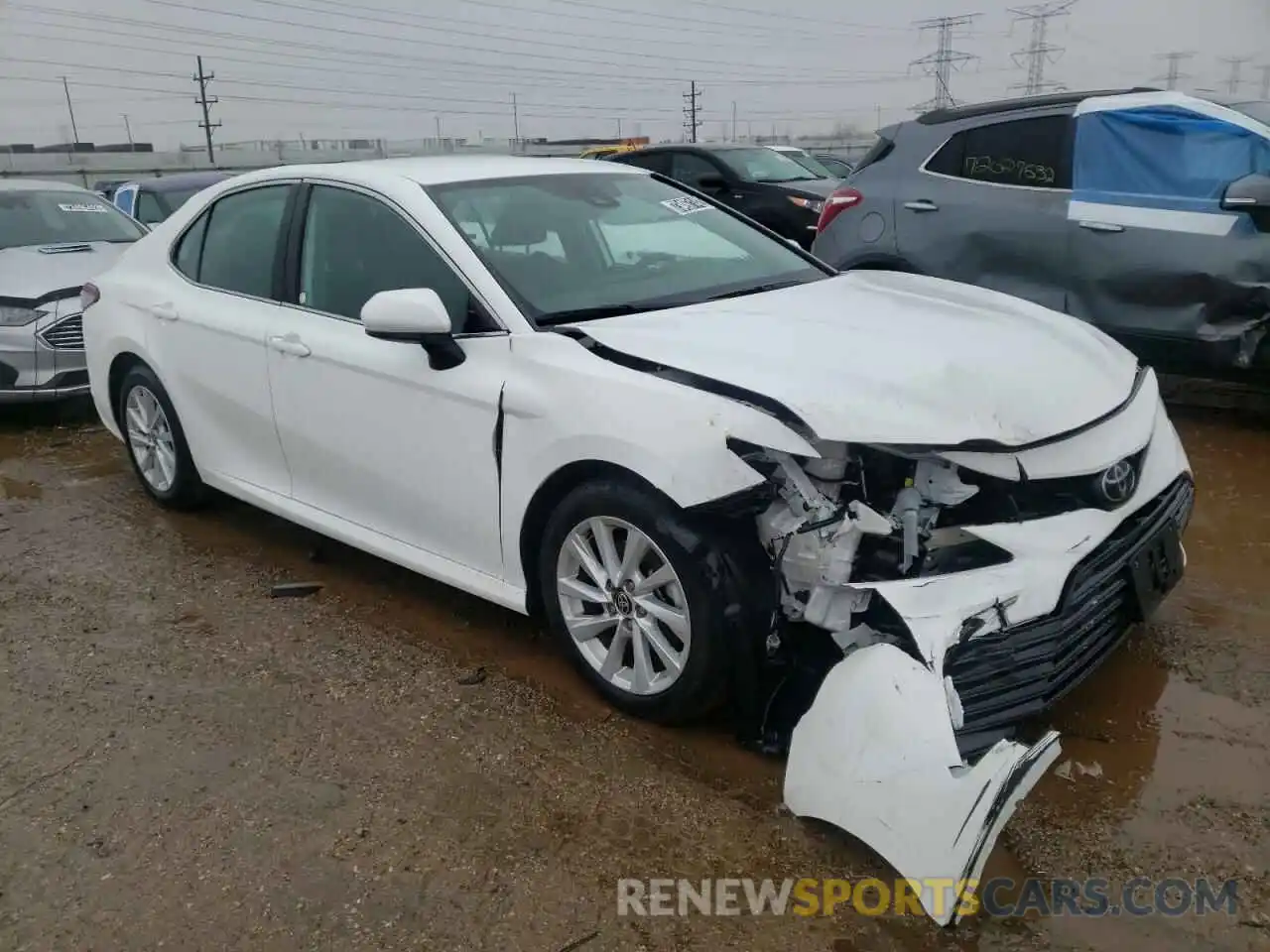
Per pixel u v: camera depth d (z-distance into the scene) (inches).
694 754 120.8
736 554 113.1
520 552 135.0
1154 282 224.8
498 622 156.5
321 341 156.7
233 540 193.6
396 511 152.6
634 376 121.4
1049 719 125.4
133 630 158.7
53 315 272.5
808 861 103.4
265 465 176.6
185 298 187.0
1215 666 135.6
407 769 120.7
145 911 100.3
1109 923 94.1
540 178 165.5
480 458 135.8
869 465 110.5
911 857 93.0
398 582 172.6
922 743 96.2
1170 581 124.5
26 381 271.7
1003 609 105.7
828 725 102.6
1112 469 116.2
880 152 273.3
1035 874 100.5
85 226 328.8
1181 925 93.5
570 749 123.0
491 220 151.2
